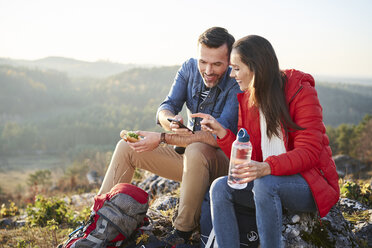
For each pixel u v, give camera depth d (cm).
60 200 473
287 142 190
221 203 185
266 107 185
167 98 281
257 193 174
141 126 17125
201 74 248
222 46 229
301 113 184
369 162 2083
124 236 211
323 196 178
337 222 225
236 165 175
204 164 212
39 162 14575
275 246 176
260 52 181
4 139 17562
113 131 17075
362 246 236
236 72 194
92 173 1223
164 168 260
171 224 261
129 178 258
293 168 173
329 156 193
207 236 210
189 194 213
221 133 213
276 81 185
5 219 515
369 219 290
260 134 203
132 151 252
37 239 366
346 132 6550
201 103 258
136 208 212
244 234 193
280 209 174
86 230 216
